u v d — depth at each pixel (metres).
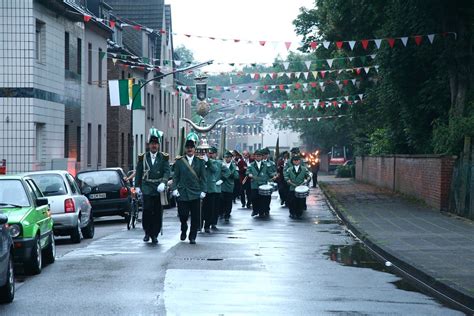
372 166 59.94
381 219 28.16
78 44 45.31
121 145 58.19
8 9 35.97
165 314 11.41
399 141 46.72
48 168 38.53
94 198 31.05
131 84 42.69
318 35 55.22
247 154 47.56
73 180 24.20
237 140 147.25
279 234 24.25
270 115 116.94
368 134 65.81
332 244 21.73
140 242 21.41
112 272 15.54
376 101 50.47
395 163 46.69
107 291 13.35
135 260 17.36
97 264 16.73
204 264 16.80
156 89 73.44
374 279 15.33
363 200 39.44
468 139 29.17
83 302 12.34
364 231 23.78
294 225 27.86
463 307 12.49
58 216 22.20
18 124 36.22
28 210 15.82
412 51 36.94
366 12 42.53
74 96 44.00
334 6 46.22
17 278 14.95
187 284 14.11
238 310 11.81
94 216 31.53
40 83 37.50
